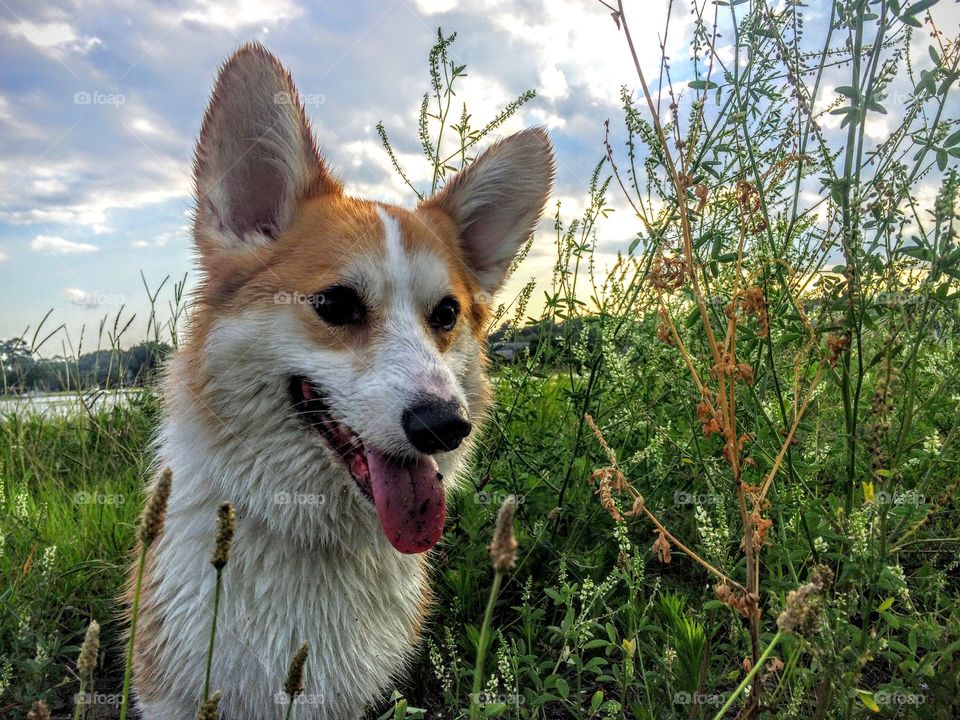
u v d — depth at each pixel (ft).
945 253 0.96
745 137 1.14
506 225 1.53
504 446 1.73
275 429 1.19
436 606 1.53
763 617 1.28
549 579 1.51
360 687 1.19
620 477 0.99
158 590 1.14
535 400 1.98
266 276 1.24
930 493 1.32
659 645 1.30
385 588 1.24
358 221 1.31
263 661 1.09
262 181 1.35
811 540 1.18
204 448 1.16
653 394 1.64
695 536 1.49
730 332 0.94
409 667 1.37
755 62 1.25
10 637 1.35
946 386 1.28
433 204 1.51
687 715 1.12
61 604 1.51
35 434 2.41
